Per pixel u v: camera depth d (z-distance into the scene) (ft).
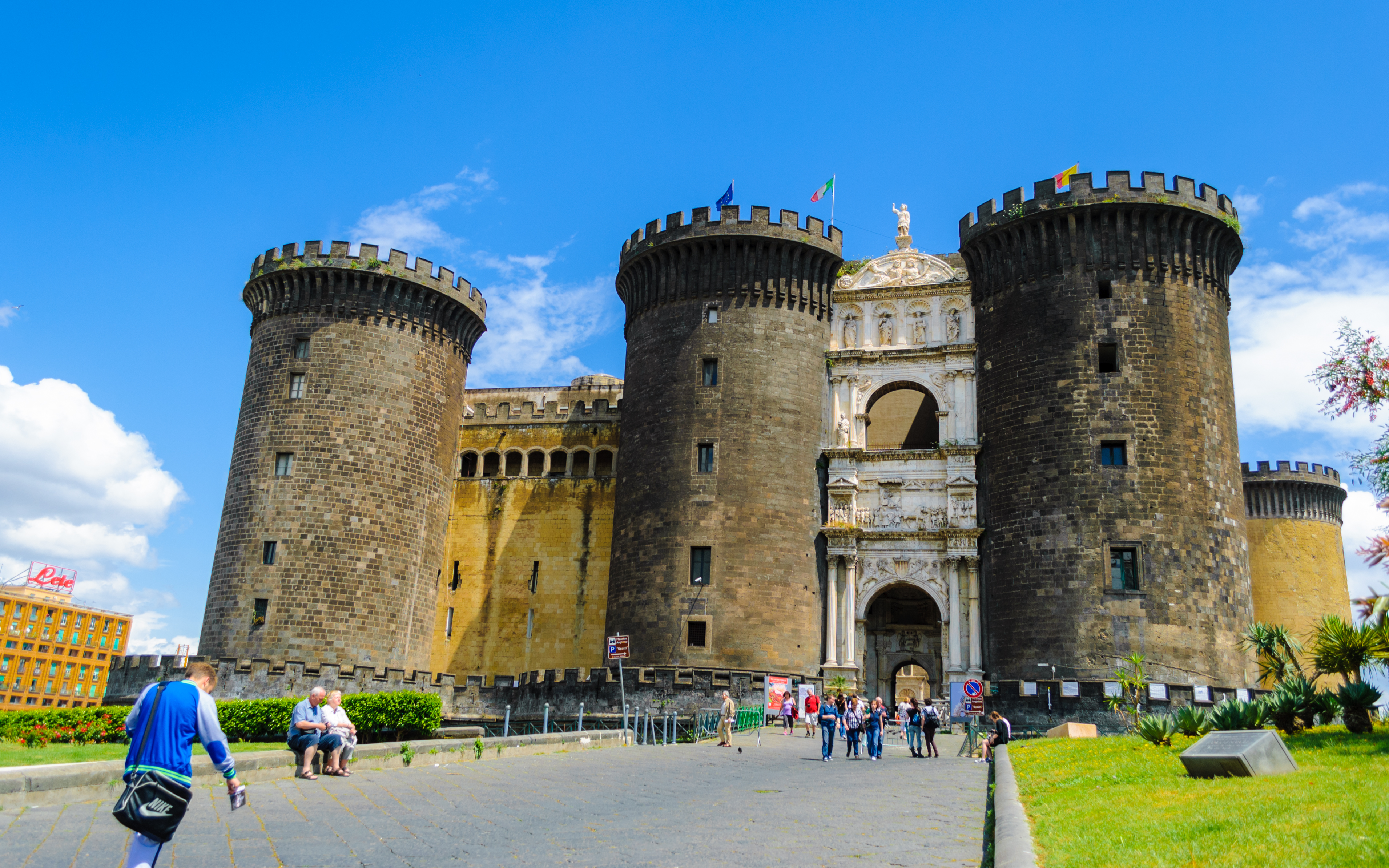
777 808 67.46
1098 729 137.28
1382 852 41.24
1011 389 176.65
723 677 160.97
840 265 201.67
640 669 161.38
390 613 189.26
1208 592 160.35
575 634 205.46
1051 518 165.99
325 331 198.18
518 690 173.37
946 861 49.26
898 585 184.44
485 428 224.33
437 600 207.62
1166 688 140.56
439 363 208.33
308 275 199.41
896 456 186.29
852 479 186.80
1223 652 158.61
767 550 179.01
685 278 196.75
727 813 65.10
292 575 184.03
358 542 188.75
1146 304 172.76
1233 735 68.74
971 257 190.19
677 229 197.67
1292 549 239.30
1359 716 78.59
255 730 131.54
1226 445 170.91
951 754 123.44
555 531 213.25
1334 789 55.98
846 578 181.68
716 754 113.50
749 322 191.93
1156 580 159.33
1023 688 145.79
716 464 184.03
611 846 52.90
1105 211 175.22
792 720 152.15
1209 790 61.21
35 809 55.57
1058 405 170.40
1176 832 48.93
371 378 197.26
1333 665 87.45
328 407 193.57
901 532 180.55
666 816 63.26
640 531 185.37
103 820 54.49
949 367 188.34
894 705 186.60
